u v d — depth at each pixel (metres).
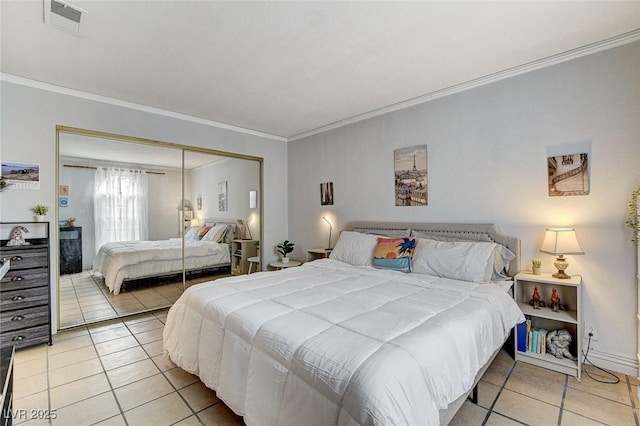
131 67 2.51
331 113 3.71
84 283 3.10
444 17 1.89
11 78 2.62
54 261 2.84
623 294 2.13
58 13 1.81
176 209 3.82
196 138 3.86
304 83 2.85
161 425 1.64
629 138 2.11
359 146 3.83
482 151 2.80
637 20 1.93
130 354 2.45
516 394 1.92
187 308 2.10
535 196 2.50
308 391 1.21
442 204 3.07
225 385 1.63
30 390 1.95
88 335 2.83
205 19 1.89
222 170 4.24
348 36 2.09
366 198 3.76
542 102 2.46
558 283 2.15
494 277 2.53
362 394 1.04
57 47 2.19
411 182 3.31
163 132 3.57
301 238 4.69
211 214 4.12
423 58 2.40
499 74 2.65
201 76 2.69
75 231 3.05
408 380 1.12
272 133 4.64
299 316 1.63
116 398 1.87
